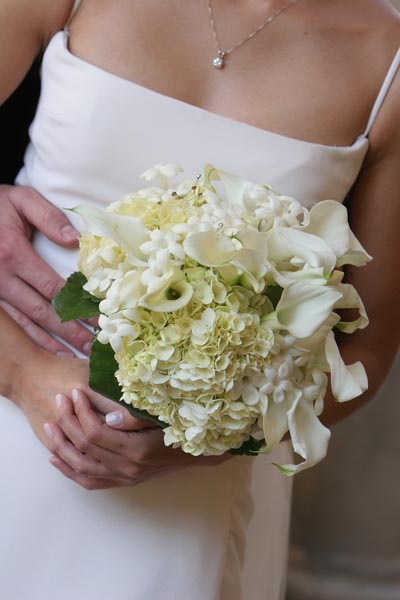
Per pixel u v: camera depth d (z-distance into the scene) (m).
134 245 1.09
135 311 1.07
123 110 1.32
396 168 1.38
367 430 2.69
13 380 1.34
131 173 1.33
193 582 1.36
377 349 1.45
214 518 1.38
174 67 1.34
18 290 1.37
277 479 1.62
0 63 1.36
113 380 1.16
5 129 1.48
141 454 1.26
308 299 1.06
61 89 1.35
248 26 1.36
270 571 1.60
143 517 1.36
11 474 1.36
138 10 1.35
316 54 1.36
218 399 1.09
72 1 1.37
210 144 1.33
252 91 1.34
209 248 1.05
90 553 1.35
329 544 2.76
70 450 1.30
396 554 2.73
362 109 1.36
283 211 1.12
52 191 1.37
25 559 1.35
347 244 1.11
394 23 1.40
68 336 1.36
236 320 1.06
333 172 1.35
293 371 1.10
